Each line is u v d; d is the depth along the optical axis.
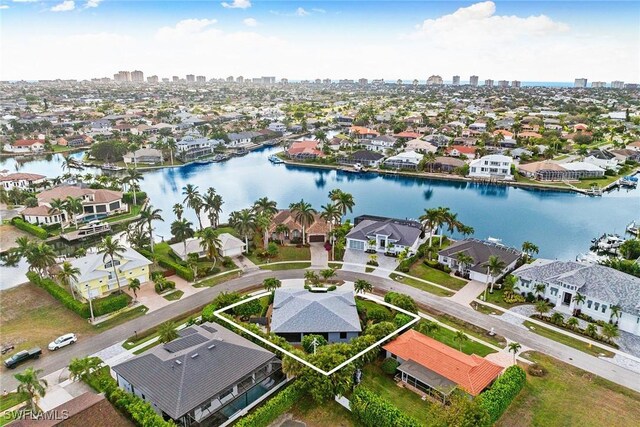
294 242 103.38
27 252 79.06
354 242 100.06
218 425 48.28
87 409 44.44
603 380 56.19
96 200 128.12
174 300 76.69
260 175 186.62
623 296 69.31
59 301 76.19
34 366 58.28
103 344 63.44
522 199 152.88
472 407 45.22
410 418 45.91
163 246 103.75
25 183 150.12
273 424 48.59
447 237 110.75
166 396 47.84
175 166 197.25
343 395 53.09
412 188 167.88
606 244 107.62
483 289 81.31
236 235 107.62
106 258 79.25
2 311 73.12
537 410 50.84
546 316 71.31
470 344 63.72
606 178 173.12
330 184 173.25
